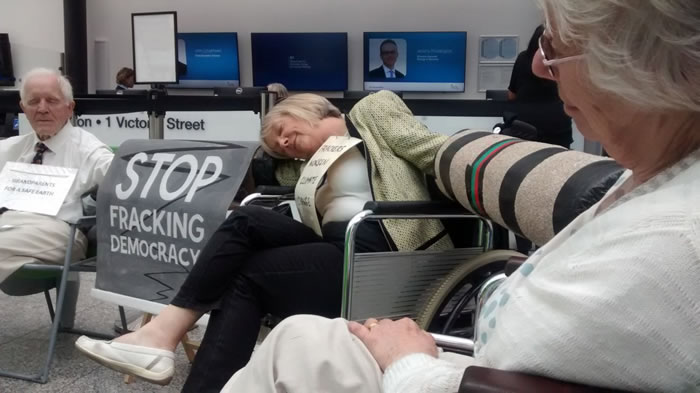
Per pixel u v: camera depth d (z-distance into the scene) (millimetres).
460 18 8922
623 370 643
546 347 686
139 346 1736
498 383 695
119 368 1741
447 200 1906
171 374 1753
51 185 2701
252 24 9492
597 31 659
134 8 9758
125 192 2400
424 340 975
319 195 2062
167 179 2332
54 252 2590
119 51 9883
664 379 627
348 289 1722
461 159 1668
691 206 621
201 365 1706
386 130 1997
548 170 1271
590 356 656
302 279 1801
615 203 713
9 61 9969
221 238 1772
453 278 1832
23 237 2531
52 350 2477
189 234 2211
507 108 2969
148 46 3676
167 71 3678
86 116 4074
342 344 961
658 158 709
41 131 2752
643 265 617
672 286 602
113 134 4070
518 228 1356
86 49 9602
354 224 1711
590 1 652
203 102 3250
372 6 9133
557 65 735
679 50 618
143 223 2330
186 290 1767
